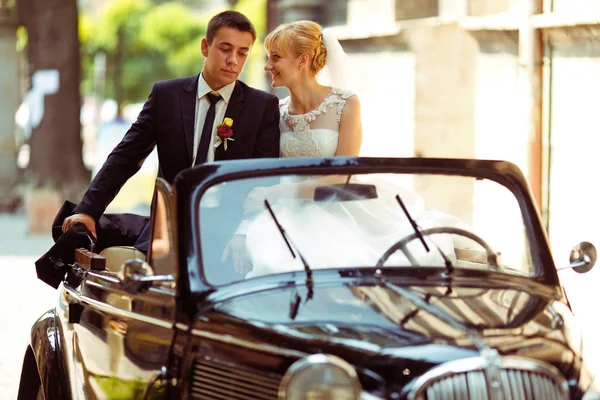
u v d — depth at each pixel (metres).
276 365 6.76
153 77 77.88
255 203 8.02
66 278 9.95
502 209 8.55
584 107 17.09
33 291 21.44
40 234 33.47
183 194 7.84
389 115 25.70
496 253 8.48
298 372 6.22
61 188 38.88
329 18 31.61
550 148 18.28
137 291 7.57
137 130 10.51
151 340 7.73
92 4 88.88
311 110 11.24
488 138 21.08
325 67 11.63
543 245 8.34
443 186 8.50
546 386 6.63
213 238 7.76
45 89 39.19
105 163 10.40
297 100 11.28
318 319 6.98
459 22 22.17
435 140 24.19
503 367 6.51
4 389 13.42
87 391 8.73
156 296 7.82
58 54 39.06
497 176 8.55
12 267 25.14
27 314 18.81
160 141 10.49
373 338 6.67
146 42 77.56
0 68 43.47
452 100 23.98
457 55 23.88
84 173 39.84
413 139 24.47
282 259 7.84
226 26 10.21
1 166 43.75
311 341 6.71
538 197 18.36
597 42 16.64
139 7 77.75
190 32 78.06
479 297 7.50
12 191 43.84
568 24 17.00
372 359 6.50
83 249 9.83
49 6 39.22
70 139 39.31
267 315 7.10
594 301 16.25
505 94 20.23
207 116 10.41
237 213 7.93
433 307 7.15
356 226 8.23
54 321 9.91
